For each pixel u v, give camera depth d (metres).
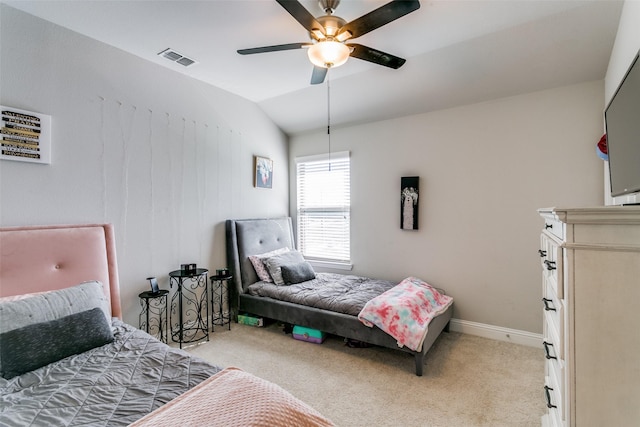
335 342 2.86
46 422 1.03
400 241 3.48
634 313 0.92
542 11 2.01
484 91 2.84
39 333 1.48
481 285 3.00
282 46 1.92
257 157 3.80
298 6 1.58
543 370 2.32
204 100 3.20
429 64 2.69
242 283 3.40
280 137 4.23
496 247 2.92
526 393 2.03
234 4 1.93
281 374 2.28
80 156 2.28
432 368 2.36
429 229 3.28
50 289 1.97
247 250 3.48
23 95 2.00
